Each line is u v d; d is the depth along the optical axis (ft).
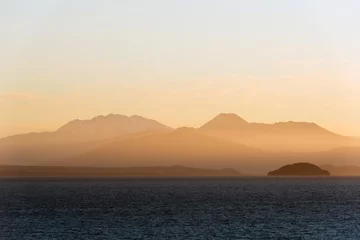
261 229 644.69
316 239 572.92
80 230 643.04
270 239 575.79
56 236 601.62
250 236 595.47
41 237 596.29
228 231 629.10
